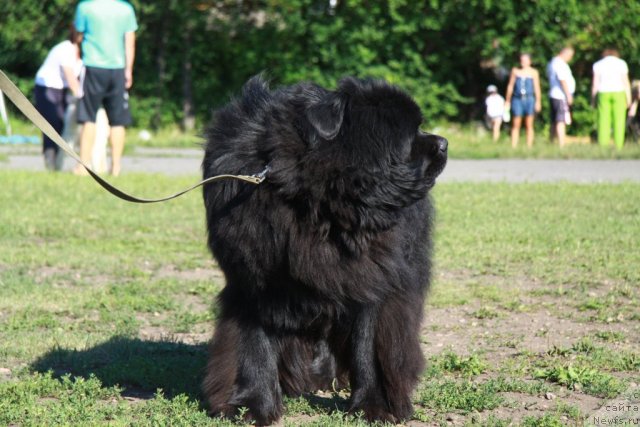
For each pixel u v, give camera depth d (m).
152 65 28.22
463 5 25.69
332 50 26.55
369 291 4.43
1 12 27.34
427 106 26.36
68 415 4.60
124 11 14.26
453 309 7.23
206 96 28.23
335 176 4.19
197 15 26.86
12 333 6.40
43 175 14.85
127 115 15.00
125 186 13.73
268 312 4.54
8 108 28.11
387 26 26.39
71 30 15.09
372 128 4.27
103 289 7.73
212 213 4.56
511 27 25.69
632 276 8.21
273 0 26.50
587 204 12.43
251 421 4.52
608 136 21.09
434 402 4.92
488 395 4.97
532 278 8.27
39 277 8.29
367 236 4.37
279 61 27.25
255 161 4.33
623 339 6.33
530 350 6.05
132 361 5.60
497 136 24.25
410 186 4.38
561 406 4.84
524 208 12.09
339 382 5.23
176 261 9.12
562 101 21.30
